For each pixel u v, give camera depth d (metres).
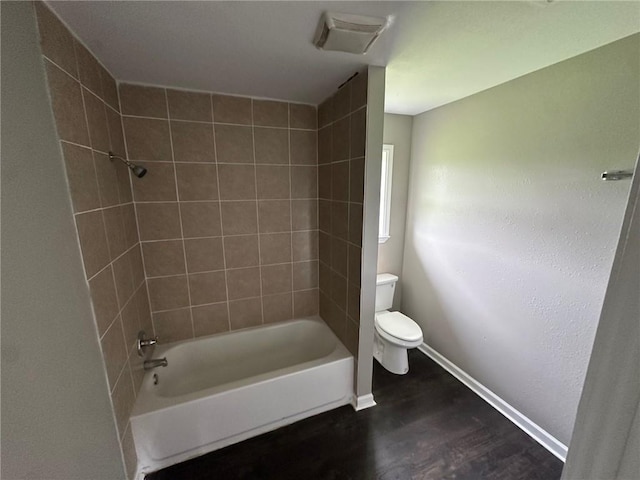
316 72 1.54
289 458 1.55
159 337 2.01
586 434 0.51
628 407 0.44
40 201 0.83
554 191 1.49
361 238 1.67
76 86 1.08
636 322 0.43
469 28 1.11
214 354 2.14
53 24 0.94
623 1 0.94
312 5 0.95
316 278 2.42
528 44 1.23
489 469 1.49
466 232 2.06
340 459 1.54
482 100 1.86
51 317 0.84
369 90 1.47
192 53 1.29
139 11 0.96
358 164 1.63
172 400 1.51
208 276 2.06
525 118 1.60
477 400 1.99
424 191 2.46
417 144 2.51
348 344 1.96
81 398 0.98
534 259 1.62
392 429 1.74
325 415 1.84
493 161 1.82
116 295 1.34
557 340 1.54
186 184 1.88
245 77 1.60
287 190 2.16
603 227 1.31
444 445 1.63
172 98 1.75
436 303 2.42
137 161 1.73
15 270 0.72
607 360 0.47
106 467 1.13
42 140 0.86
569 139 1.41
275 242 2.21
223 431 1.60
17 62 0.78
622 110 1.21
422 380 2.20
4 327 0.67
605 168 1.29
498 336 1.88
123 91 1.64
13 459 0.68
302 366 1.79
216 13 0.99
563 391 1.53
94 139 1.22
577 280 1.43
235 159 1.97
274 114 2.01
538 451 1.59
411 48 1.27
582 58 1.33
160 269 1.92
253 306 2.26
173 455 1.51
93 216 1.15
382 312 2.62
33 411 0.75
